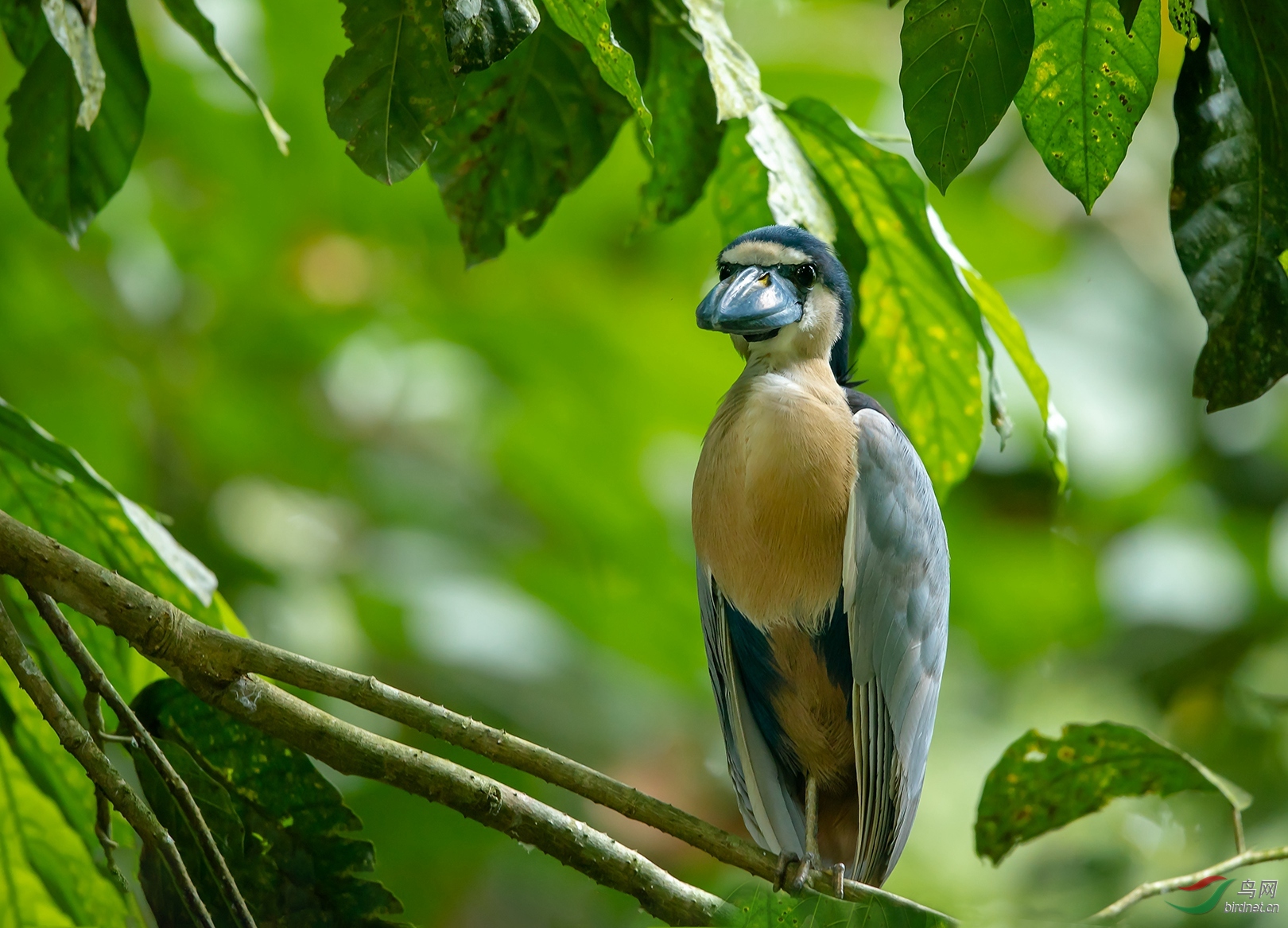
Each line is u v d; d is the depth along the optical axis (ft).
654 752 38.73
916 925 17.39
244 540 38.40
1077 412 41.70
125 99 20.74
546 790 36.29
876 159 22.44
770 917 17.26
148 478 38.11
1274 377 16.67
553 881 34.91
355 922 17.67
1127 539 42.83
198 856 17.30
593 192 41.34
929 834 40.81
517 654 37.91
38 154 20.98
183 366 39.83
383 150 15.31
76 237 21.44
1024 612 43.83
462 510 41.27
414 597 37.88
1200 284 16.57
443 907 33.47
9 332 36.52
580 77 21.94
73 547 20.13
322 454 40.63
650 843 37.14
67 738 15.03
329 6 36.06
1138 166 45.60
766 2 37.78
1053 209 44.86
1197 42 16.26
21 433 18.42
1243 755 39.06
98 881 19.71
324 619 36.99
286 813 17.81
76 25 16.69
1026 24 14.24
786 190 20.53
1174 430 42.55
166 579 20.27
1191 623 41.16
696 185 23.27
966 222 44.14
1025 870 36.86
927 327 24.44
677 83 22.29
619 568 42.09
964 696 43.96
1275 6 15.53
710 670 25.27
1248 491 42.83
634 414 42.88
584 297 43.21
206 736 17.78
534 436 42.60
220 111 37.40
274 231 40.09
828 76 40.42
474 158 22.54
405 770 16.78
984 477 42.80
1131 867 35.17
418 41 15.02
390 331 41.93
